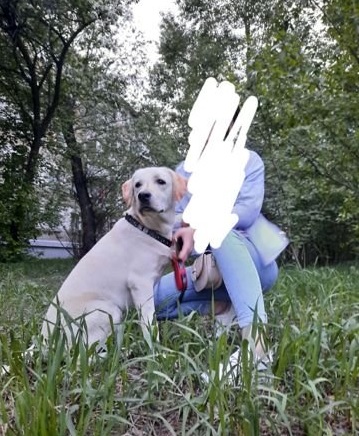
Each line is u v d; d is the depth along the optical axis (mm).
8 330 2621
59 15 10891
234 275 2395
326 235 10430
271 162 7363
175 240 2658
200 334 2230
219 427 1522
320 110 5695
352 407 1672
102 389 1619
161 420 1674
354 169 6078
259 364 1908
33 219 11953
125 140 15656
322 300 2865
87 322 2441
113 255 2574
